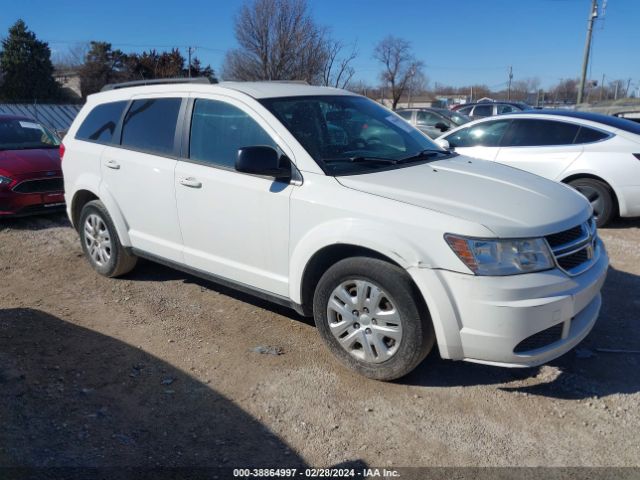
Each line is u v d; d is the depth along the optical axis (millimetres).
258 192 4004
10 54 53000
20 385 3590
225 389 3637
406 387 3656
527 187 3832
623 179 7336
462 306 3236
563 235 3439
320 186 3738
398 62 39719
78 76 61562
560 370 3861
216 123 4414
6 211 7340
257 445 3115
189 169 4469
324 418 3348
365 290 3582
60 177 7699
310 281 3926
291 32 25172
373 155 4188
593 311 3701
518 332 3205
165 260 4891
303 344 4223
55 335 4336
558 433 3225
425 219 3322
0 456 2936
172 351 4125
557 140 7785
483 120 8469
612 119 7789
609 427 3273
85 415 3330
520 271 3223
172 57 41906
